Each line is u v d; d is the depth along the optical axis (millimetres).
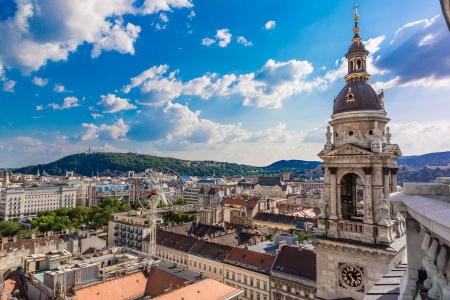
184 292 66438
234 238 139250
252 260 100688
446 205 10203
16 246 115562
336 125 39312
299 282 84312
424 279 13828
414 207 11156
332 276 36812
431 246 11008
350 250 35250
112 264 92938
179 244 131625
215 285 72688
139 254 111938
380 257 33062
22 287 79875
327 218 38031
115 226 166500
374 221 34719
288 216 185375
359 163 36031
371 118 36344
